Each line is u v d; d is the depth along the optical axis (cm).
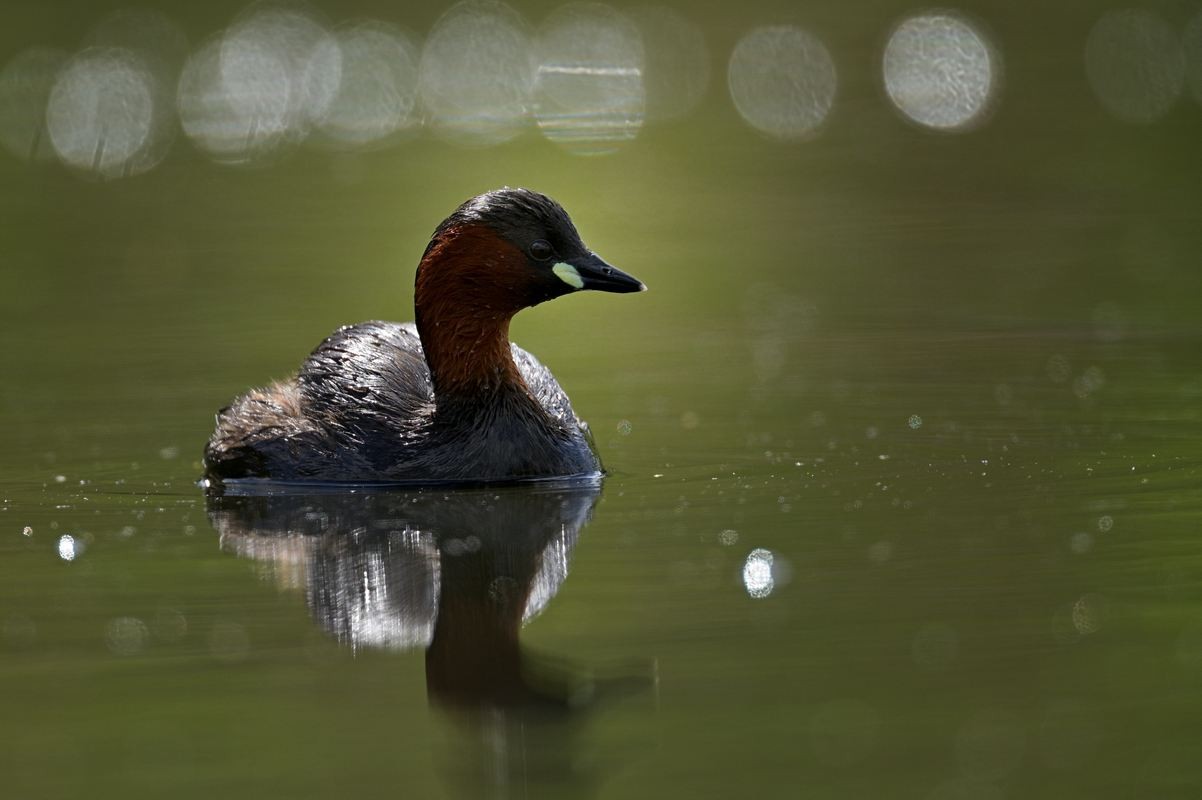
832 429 1545
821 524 1250
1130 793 825
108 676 986
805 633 1026
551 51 3744
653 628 1041
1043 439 1479
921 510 1278
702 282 2180
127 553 1226
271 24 3731
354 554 1215
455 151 3056
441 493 1387
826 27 3800
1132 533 1202
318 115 3406
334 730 905
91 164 2995
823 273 2212
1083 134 2981
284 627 1066
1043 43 3594
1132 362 1736
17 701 946
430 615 1080
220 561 1204
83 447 1527
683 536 1231
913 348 1833
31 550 1234
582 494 1370
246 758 869
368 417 1452
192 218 2573
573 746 880
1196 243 2269
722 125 3222
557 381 1647
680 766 854
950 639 1011
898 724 898
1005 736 884
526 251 1430
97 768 859
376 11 3888
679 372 1783
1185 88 3234
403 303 2050
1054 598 1074
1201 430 1488
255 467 1439
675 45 3728
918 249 2311
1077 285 2088
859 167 2853
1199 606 1055
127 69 3491
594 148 3056
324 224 2505
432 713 927
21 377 1756
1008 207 2538
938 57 3506
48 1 3881
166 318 1998
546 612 1079
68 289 2152
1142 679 954
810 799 818
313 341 1881
